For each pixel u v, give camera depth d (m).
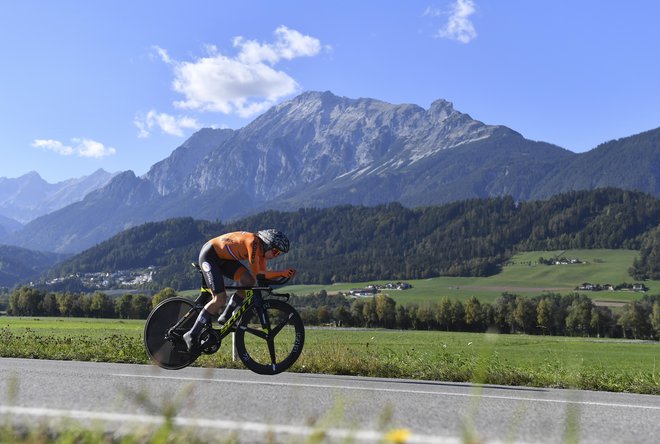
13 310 166.88
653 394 7.25
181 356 7.05
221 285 6.88
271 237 6.92
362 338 82.44
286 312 7.03
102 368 7.27
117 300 158.50
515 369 8.87
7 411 4.05
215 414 4.22
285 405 4.69
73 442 2.91
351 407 4.70
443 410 4.70
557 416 4.61
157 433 2.92
